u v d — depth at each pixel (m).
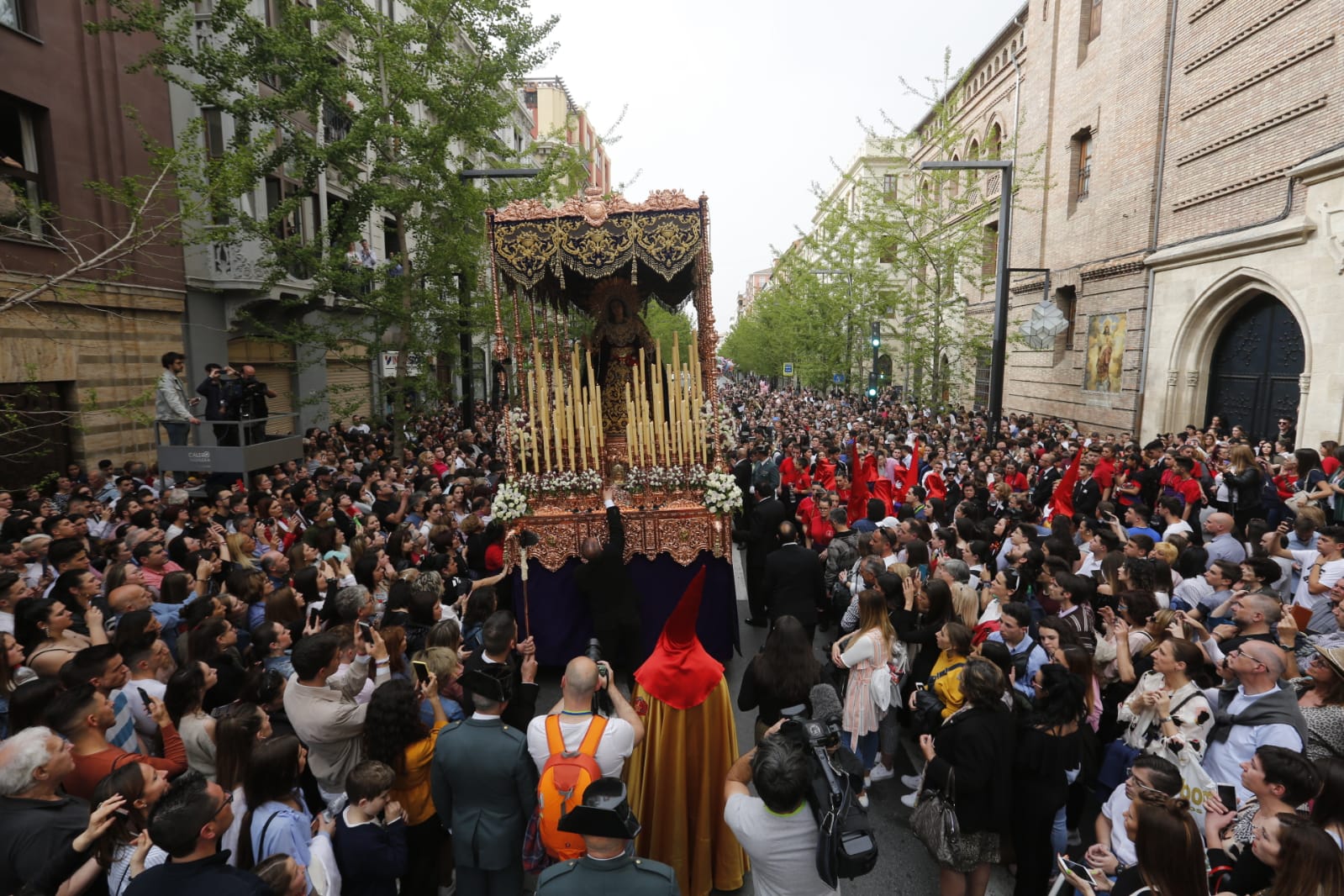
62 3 13.72
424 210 15.11
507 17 14.25
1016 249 28.42
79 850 3.27
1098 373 23.11
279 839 3.57
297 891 3.20
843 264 32.12
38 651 5.13
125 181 11.79
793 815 3.38
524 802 3.96
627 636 7.85
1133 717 4.72
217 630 5.02
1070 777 5.00
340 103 14.57
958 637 5.39
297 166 14.84
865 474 11.63
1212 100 18.27
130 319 15.23
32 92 13.12
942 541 8.59
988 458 15.02
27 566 7.01
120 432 15.00
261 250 17.47
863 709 5.88
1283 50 16.08
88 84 14.26
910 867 5.30
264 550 8.63
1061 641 5.08
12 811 3.44
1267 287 16.47
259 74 14.22
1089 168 24.11
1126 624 5.55
